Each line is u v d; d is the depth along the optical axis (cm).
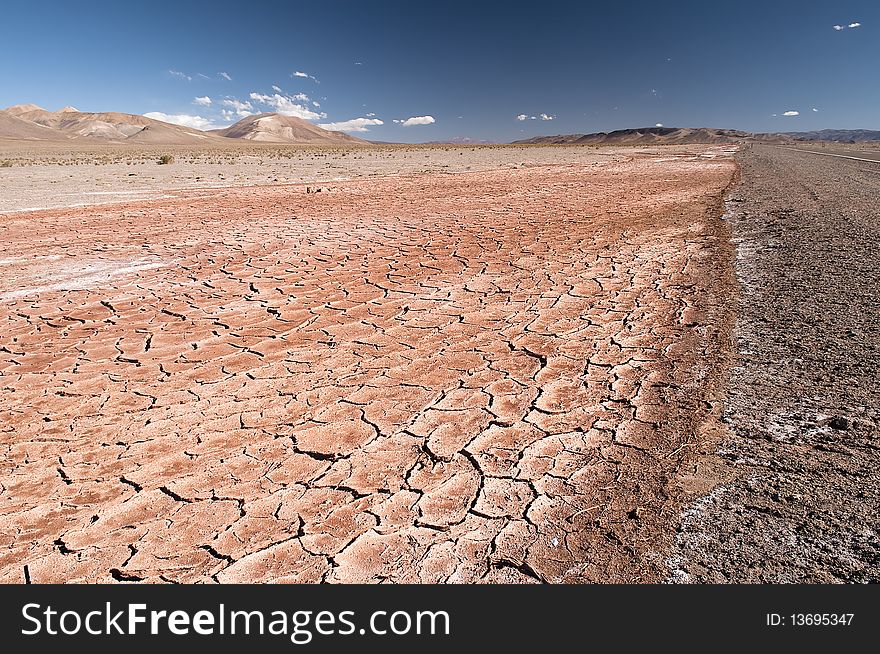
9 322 535
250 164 3112
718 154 4284
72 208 1302
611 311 530
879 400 320
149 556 234
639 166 2798
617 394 359
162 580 222
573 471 279
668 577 210
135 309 573
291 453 307
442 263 755
